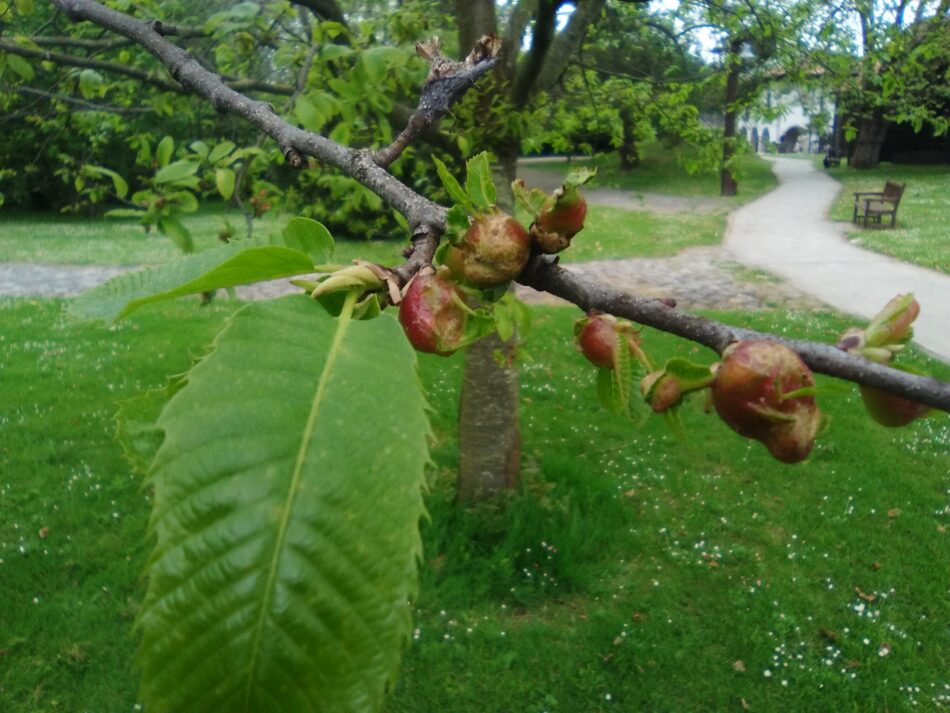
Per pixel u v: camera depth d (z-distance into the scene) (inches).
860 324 459.2
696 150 330.6
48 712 173.5
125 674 183.0
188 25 234.8
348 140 167.9
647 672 191.2
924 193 1047.6
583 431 320.5
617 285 561.3
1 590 211.5
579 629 205.6
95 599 207.5
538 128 270.7
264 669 23.3
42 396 339.3
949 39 329.4
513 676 188.7
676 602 216.8
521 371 381.4
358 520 25.0
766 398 34.8
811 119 348.8
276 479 25.2
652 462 294.7
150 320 456.8
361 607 24.1
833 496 271.9
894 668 192.9
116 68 188.7
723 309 495.5
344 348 29.4
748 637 202.8
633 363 44.6
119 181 143.8
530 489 263.0
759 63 313.0
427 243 41.5
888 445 309.6
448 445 308.7
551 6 192.5
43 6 315.0
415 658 191.9
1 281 578.6
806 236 773.9
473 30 217.5
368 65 154.6
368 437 26.5
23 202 996.6
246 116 81.7
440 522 242.1
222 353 28.0
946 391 34.3
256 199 205.8
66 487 263.7
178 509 24.7
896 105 359.9
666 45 356.8
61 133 253.8
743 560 234.7
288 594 23.8
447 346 36.7
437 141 223.8
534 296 526.6
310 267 34.3
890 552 239.9
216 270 32.9
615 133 314.7
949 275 579.2
